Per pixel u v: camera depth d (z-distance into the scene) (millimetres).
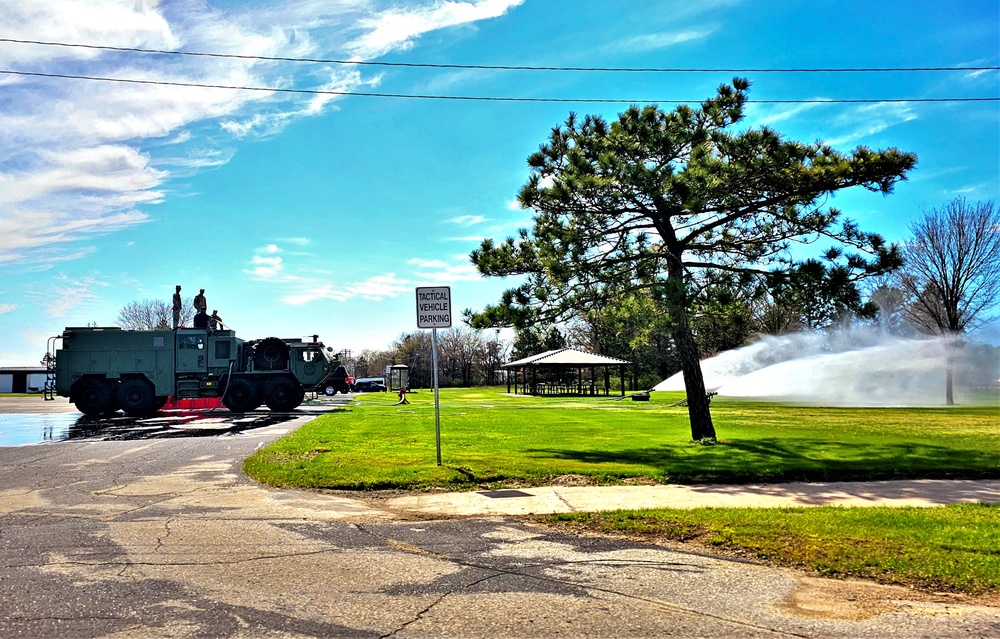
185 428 20672
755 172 14156
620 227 15719
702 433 15008
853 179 14086
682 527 7113
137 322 76875
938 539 6469
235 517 7887
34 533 7094
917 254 32531
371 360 109375
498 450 13133
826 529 6863
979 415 24125
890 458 11969
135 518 7836
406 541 6797
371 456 12109
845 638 4367
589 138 15328
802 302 15102
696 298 14977
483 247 15969
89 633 4379
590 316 16953
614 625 4555
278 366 29578
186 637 4332
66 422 24266
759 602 5020
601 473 10422
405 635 4375
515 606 4914
